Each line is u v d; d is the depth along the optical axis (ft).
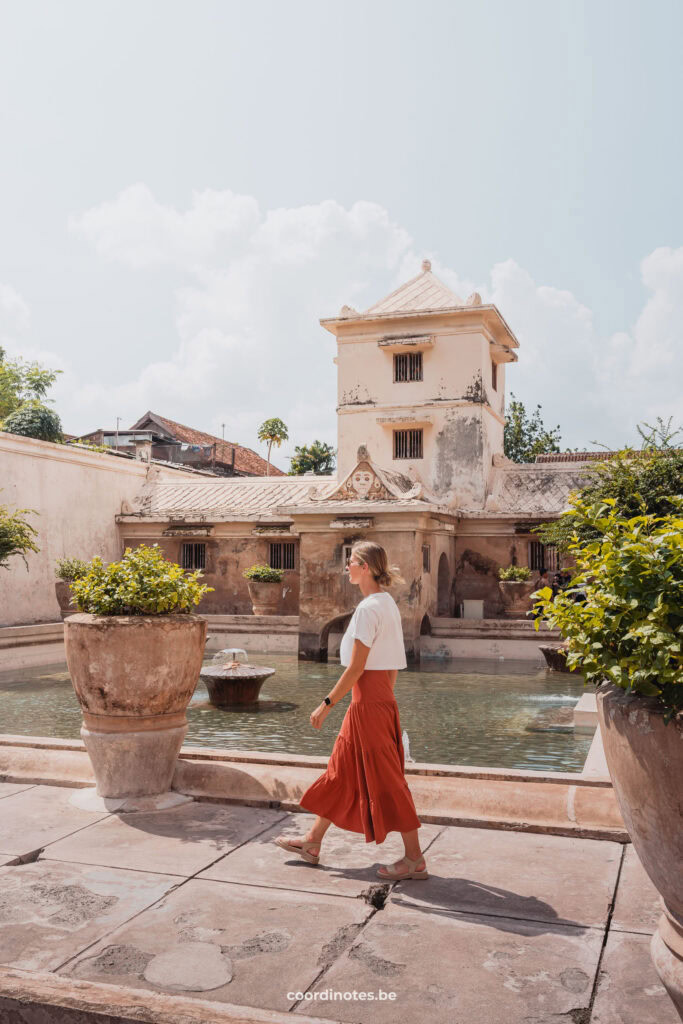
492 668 61.52
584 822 15.67
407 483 77.82
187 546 84.23
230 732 36.73
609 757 8.57
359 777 13.34
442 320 82.58
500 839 15.31
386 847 14.93
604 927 11.44
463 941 11.00
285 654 71.05
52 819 16.42
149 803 17.15
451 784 17.11
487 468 82.99
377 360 84.64
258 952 10.68
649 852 8.15
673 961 8.08
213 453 148.36
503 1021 9.04
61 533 76.64
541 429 152.05
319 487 85.25
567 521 50.37
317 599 67.41
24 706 42.88
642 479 48.08
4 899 12.38
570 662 9.07
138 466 90.79
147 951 10.70
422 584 66.69
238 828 15.90
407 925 11.50
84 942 10.95
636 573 8.67
